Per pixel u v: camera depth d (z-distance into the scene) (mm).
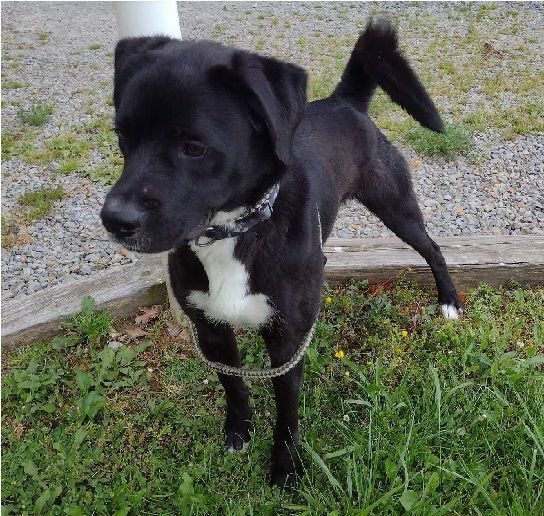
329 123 696
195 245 525
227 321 583
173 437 701
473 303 873
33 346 812
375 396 671
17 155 1390
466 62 1779
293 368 595
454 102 1540
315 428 688
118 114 464
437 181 1233
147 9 650
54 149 1398
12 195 1237
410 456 607
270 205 508
